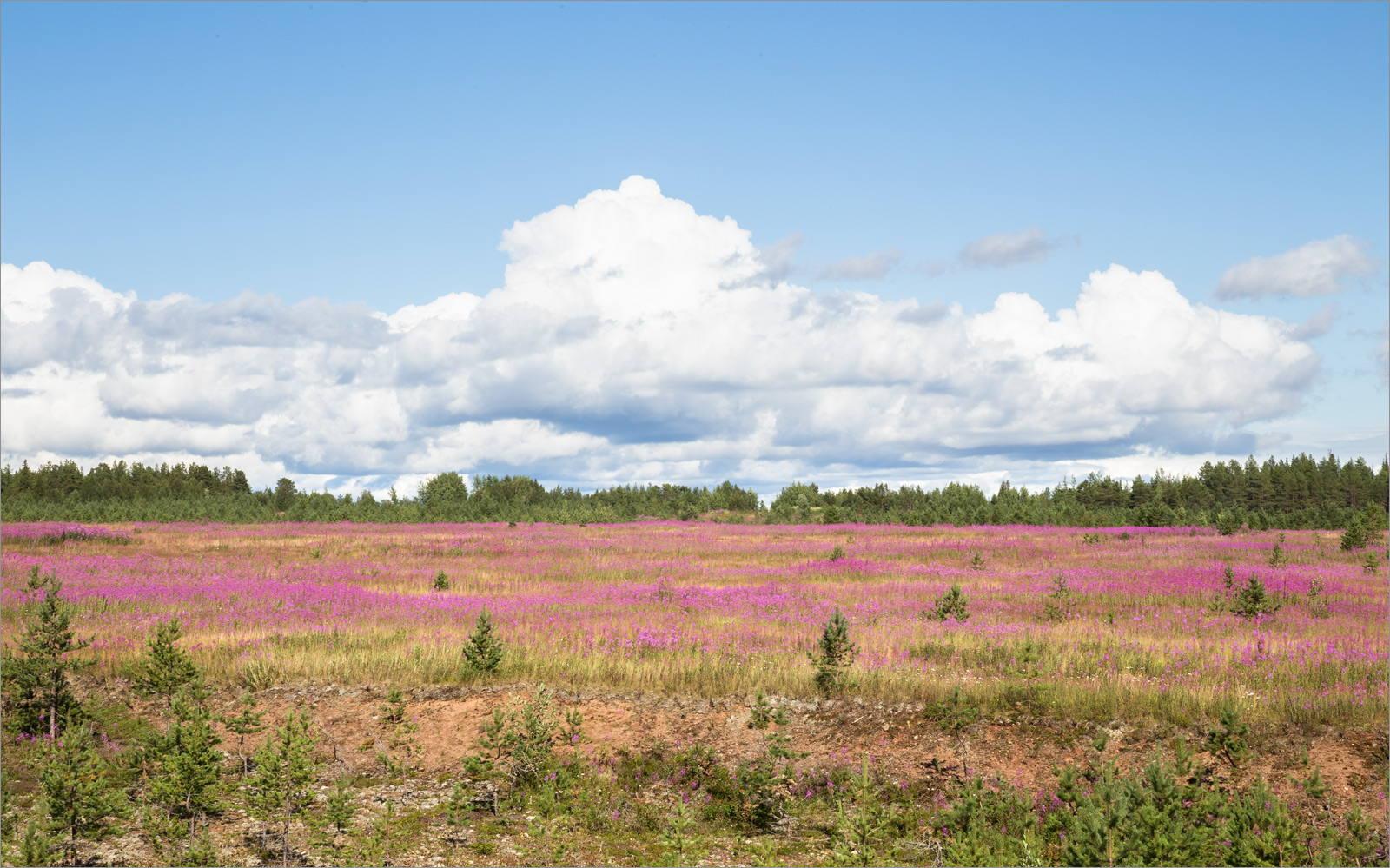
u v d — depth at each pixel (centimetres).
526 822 1015
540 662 1558
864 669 1455
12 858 877
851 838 930
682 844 922
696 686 1422
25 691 1310
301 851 927
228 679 1530
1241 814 843
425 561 3659
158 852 912
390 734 1306
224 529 5722
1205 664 1448
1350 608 2122
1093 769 1053
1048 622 2053
